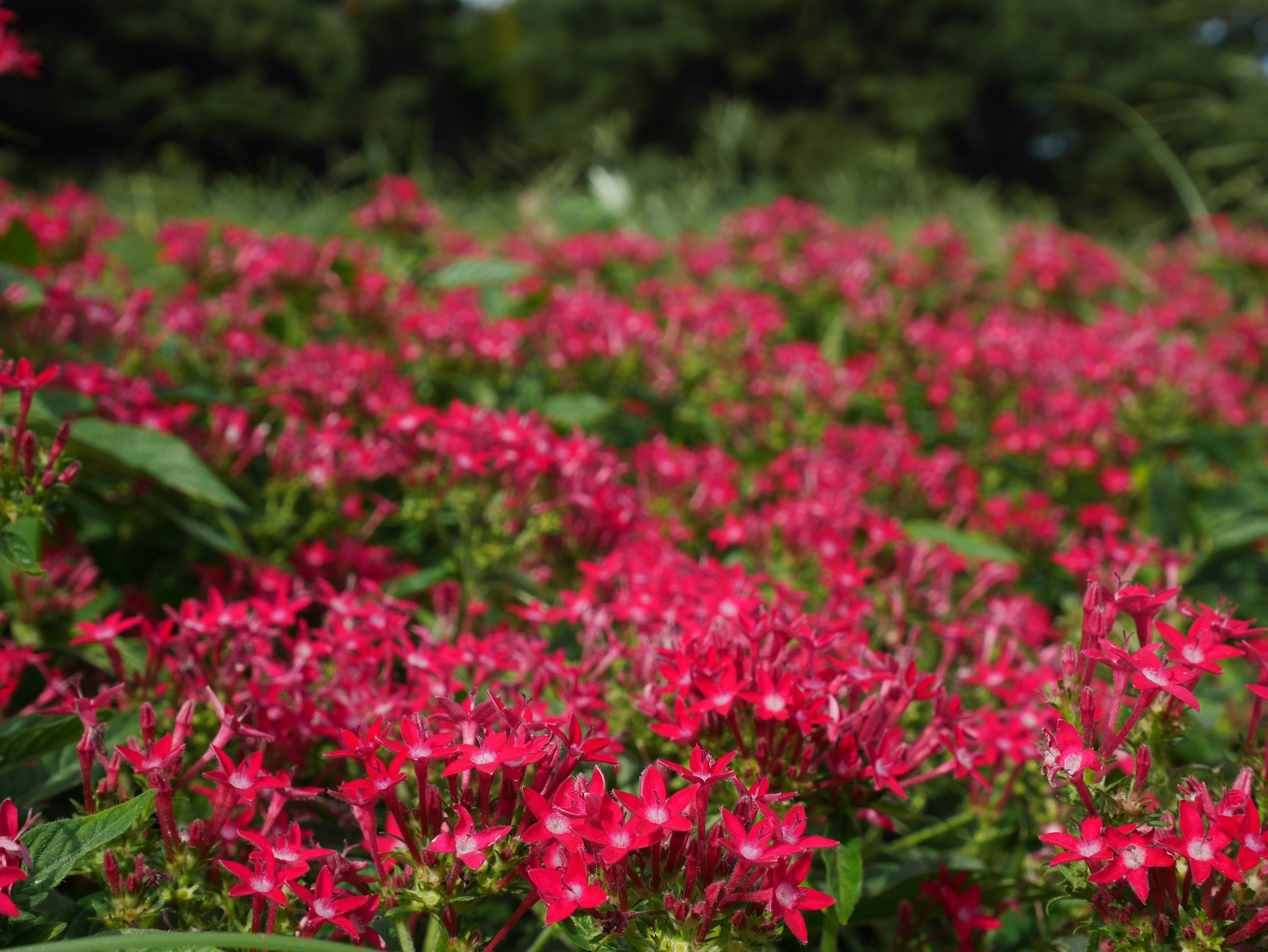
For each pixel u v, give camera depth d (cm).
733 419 503
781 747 215
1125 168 3897
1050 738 187
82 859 193
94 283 517
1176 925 175
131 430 303
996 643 321
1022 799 275
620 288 737
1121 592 201
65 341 388
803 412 500
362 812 180
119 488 350
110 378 343
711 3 4181
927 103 3875
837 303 674
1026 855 261
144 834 196
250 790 186
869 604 296
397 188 581
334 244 521
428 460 336
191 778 217
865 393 576
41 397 314
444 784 212
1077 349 598
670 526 393
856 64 4012
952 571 348
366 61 3956
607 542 345
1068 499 519
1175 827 179
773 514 382
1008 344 563
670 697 243
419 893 179
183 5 3409
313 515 367
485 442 326
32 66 353
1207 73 2386
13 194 623
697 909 173
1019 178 4197
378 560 344
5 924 171
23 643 292
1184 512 466
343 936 188
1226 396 543
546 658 250
